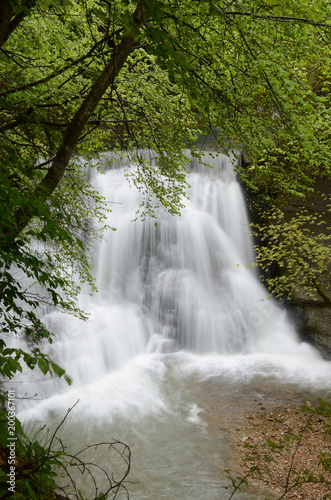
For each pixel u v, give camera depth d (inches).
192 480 263.0
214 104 225.3
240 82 236.7
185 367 441.7
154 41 116.9
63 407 348.8
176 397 376.2
